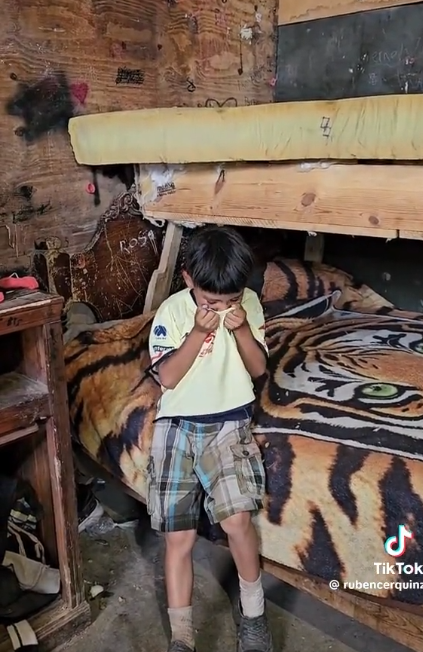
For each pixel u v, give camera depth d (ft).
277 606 4.92
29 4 5.10
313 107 4.26
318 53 7.00
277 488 4.15
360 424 4.34
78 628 4.63
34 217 5.55
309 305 6.83
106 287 6.20
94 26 5.60
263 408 4.70
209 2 6.47
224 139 4.80
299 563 4.09
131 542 5.72
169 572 4.22
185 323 4.35
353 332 6.44
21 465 4.75
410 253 7.34
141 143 5.26
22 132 5.31
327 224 4.70
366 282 7.82
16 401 3.97
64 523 4.42
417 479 3.75
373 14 6.42
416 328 6.57
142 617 4.81
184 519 4.18
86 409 5.41
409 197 4.23
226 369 4.37
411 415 4.46
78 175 5.81
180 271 6.69
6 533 4.32
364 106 4.00
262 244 7.48
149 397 5.09
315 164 4.67
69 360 5.70
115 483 5.64
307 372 5.34
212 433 4.33
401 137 3.91
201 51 6.55
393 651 4.46
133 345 5.68
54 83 5.43
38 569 4.53
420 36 6.14
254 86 7.25
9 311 3.71
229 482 4.07
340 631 4.66
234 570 5.33
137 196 6.23
